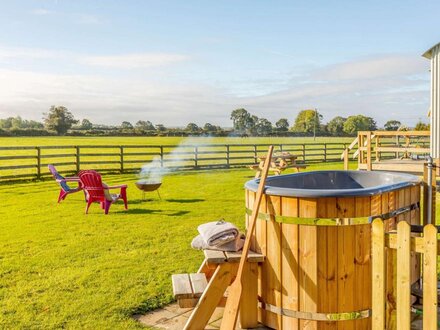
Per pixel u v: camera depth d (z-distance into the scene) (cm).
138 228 715
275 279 352
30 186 1273
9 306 397
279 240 348
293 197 340
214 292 343
